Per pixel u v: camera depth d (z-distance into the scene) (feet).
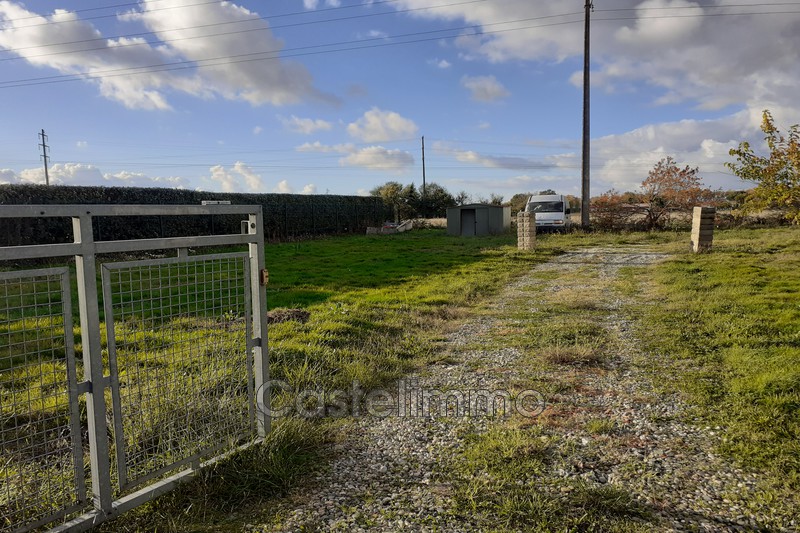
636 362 17.79
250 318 11.28
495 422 13.26
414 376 17.28
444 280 38.09
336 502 9.61
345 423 13.47
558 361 18.15
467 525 8.77
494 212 91.40
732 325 21.39
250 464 10.52
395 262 51.24
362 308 27.27
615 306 27.53
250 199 80.02
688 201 81.51
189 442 10.41
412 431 12.89
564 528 8.59
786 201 31.68
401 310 27.40
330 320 23.68
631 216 82.23
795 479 9.84
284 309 25.99
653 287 32.63
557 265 45.83
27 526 7.93
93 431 8.45
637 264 43.88
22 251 7.38
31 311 22.06
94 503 8.63
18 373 15.30
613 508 9.09
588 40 76.69
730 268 36.94
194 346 11.75
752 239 57.31
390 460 11.34
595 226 80.38
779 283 30.58
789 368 15.62
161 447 10.74
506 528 8.62
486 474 10.49
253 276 11.47
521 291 33.71
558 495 9.60
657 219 79.66
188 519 9.05
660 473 10.41
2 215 7.09
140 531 8.65
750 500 9.32
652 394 14.83
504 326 24.02
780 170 31.73
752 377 15.21
